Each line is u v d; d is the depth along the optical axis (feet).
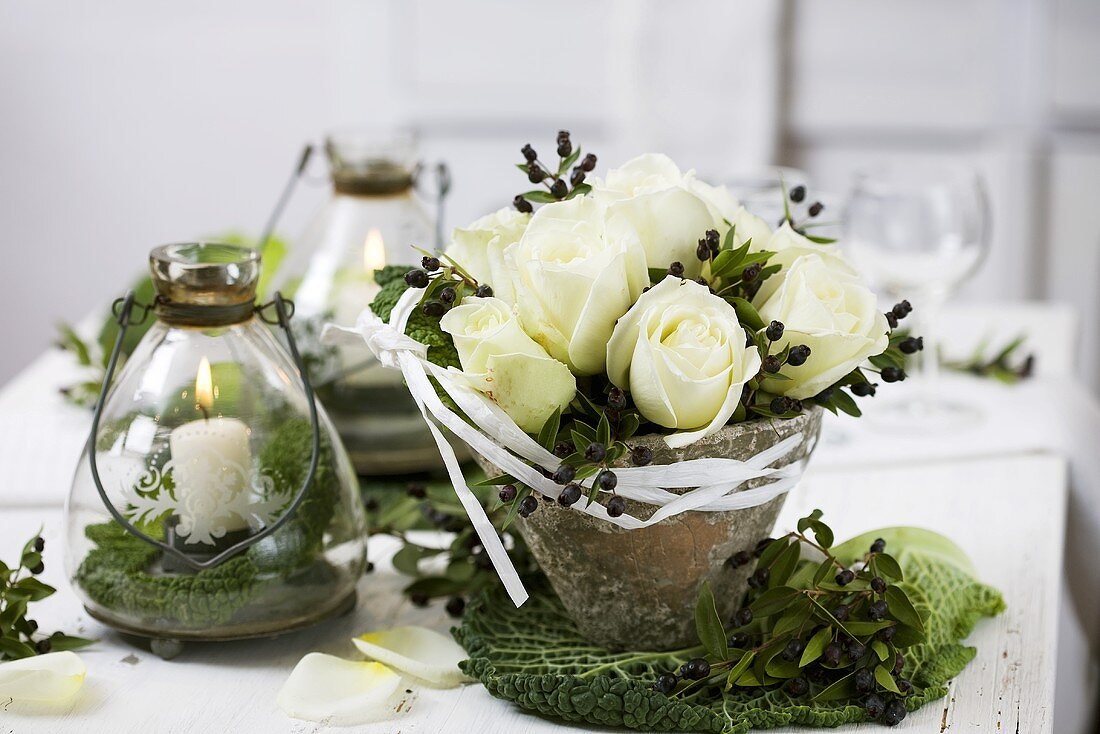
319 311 3.91
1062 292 9.06
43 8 9.21
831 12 8.82
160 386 3.31
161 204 9.68
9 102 9.41
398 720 3.23
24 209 9.68
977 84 8.80
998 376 4.72
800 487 4.07
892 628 3.21
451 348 3.21
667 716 3.17
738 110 8.68
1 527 3.86
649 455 3.08
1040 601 3.58
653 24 8.53
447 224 9.40
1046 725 3.21
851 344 3.13
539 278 3.09
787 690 3.24
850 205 4.36
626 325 3.06
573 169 3.28
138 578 3.32
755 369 3.05
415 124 9.24
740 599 3.36
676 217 3.17
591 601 3.30
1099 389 9.18
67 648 3.40
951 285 4.37
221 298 3.33
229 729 3.20
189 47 9.29
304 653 3.42
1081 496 4.23
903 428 4.38
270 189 9.62
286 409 3.37
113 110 9.45
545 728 3.22
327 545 3.39
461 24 9.02
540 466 3.15
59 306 9.91
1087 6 8.48
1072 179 8.83
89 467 3.34
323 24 9.20
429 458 3.99
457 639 3.40
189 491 3.28
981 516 3.92
